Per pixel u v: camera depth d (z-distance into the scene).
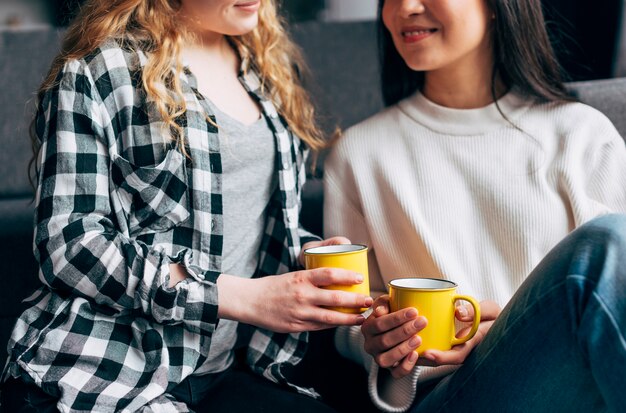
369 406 1.56
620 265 0.92
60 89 1.15
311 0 3.46
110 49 1.19
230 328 1.29
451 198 1.39
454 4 1.31
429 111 1.44
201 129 1.21
